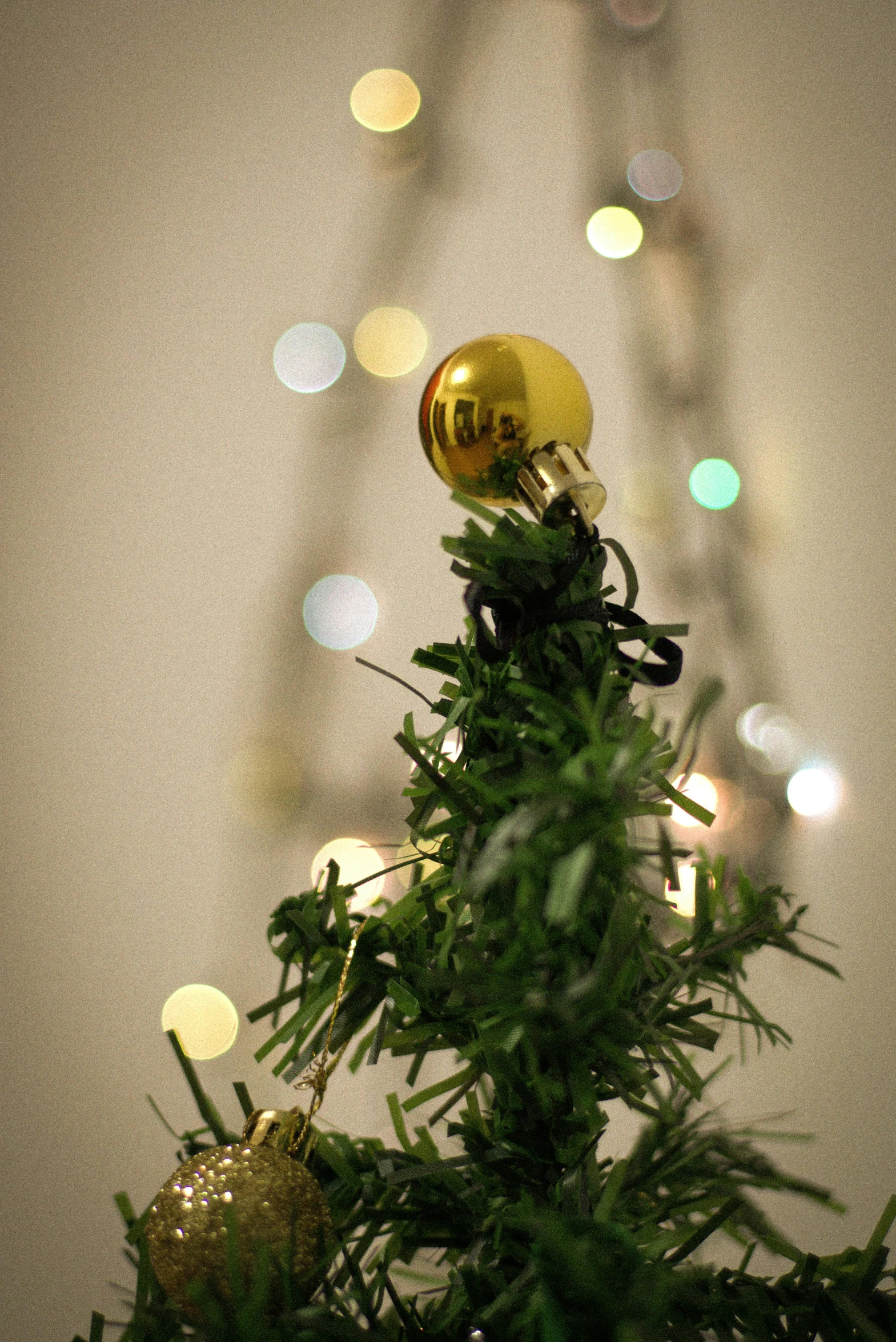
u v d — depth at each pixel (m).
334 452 0.49
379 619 0.47
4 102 0.50
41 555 0.47
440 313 0.50
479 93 0.52
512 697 0.30
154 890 0.45
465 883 0.29
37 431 0.48
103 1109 0.44
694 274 0.50
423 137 0.51
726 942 0.30
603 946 0.28
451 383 0.31
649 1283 0.26
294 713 0.47
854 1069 0.44
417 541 0.48
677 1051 0.31
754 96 0.52
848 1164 0.43
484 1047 0.29
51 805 0.46
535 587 0.30
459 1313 0.29
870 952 0.44
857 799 0.45
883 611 0.47
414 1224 0.30
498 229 0.51
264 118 0.52
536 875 0.28
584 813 0.28
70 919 0.45
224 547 0.48
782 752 0.45
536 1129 0.30
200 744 0.47
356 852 0.45
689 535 0.48
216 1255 0.28
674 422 0.49
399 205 0.51
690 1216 0.36
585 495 0.31
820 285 0.51
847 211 0.51
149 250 0.51
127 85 0.52
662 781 0.30
